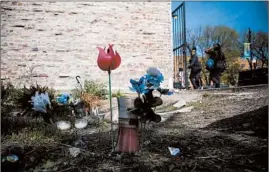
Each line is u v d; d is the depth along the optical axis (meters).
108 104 5.83
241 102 4.85
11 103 4.14
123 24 8.61
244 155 2.14
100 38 8.44
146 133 2.93
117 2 8.59
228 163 1.97
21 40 7.95
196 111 4.66
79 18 8.33
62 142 2.58
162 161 2.01
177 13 9.94
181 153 2.20
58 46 8.17
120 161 2.01
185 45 9.50
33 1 8.06
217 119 3.80
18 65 7.89
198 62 9.73
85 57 8.31
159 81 2.12
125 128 2.20
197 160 2.03
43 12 8.12
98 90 6.88
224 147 2.37
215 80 9.19
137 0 8.74
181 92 7.62
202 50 25.42
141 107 2.11
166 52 8.87
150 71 2.13
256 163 1.97
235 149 2.30
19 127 3.06
